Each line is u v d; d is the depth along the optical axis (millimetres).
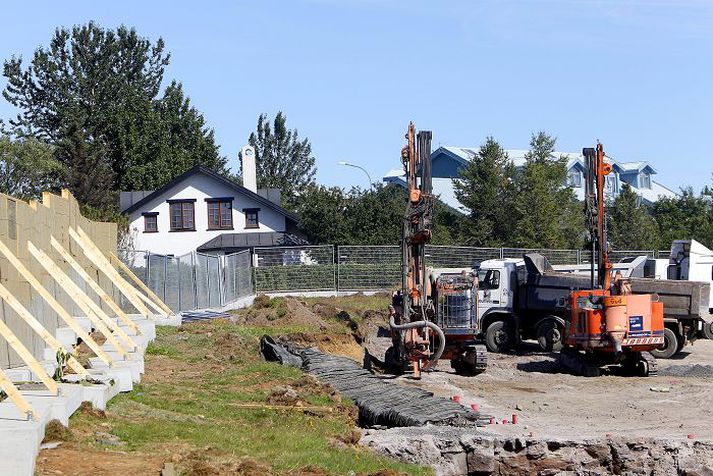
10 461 12203
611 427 22375
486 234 72875
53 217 24609
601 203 32688
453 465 19078
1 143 69812
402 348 28562
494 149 75312
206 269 45719
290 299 45969
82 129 92312
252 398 21016
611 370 33062
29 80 101812
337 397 21969
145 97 101250
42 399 14773
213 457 14195
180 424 17000
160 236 70312
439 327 29266
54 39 103750
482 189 74000
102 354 19234
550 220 73188
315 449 16328
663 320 34031
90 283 24469
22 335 19922
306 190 79375
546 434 20766
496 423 21922
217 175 69688
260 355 28438
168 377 23250
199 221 70375
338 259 63094
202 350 27984
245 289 56656
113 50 104750
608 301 30984
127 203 74062
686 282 36531
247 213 70375
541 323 37062
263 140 132375
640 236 79562
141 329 27953
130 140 91500
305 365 27094
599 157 32750
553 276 37531
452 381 29641
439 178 100938
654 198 112312
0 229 18703
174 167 93000
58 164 76375
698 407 25531
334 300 57656
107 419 16266
